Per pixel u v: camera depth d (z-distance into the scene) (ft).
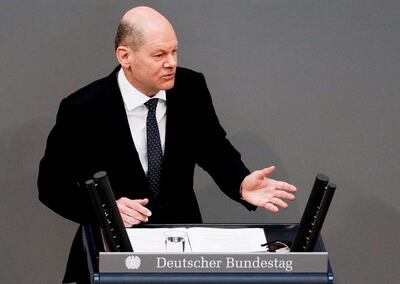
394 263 37.14
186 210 30.37
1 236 37.01
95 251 24.26
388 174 38.29
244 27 39.68
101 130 29.12
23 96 37.91
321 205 23.04
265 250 24.50
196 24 39.50
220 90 38.81
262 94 38.93
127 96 29.07
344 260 37.09
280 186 28.22
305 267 22.72
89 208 28.91
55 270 36.76
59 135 29.30
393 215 37.83
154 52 27.48
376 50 39.78
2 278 36.52
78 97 29.32
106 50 38.65
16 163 37.55
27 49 38.42
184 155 29.94
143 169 29.55
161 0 39.58
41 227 37.24
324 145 38.50
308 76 39.29
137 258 22.43
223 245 24.67
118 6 39.19
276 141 38.42
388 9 40.14
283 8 40.14
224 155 30.68
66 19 38.93
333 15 40.22
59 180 29.43
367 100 39.11
